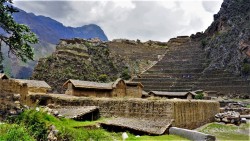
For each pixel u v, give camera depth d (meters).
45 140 24.75
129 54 173.50
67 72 129.50
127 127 36.31
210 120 50.59
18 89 33.62
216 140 36.84
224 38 142.62
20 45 28.66
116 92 69.12
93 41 162.12
